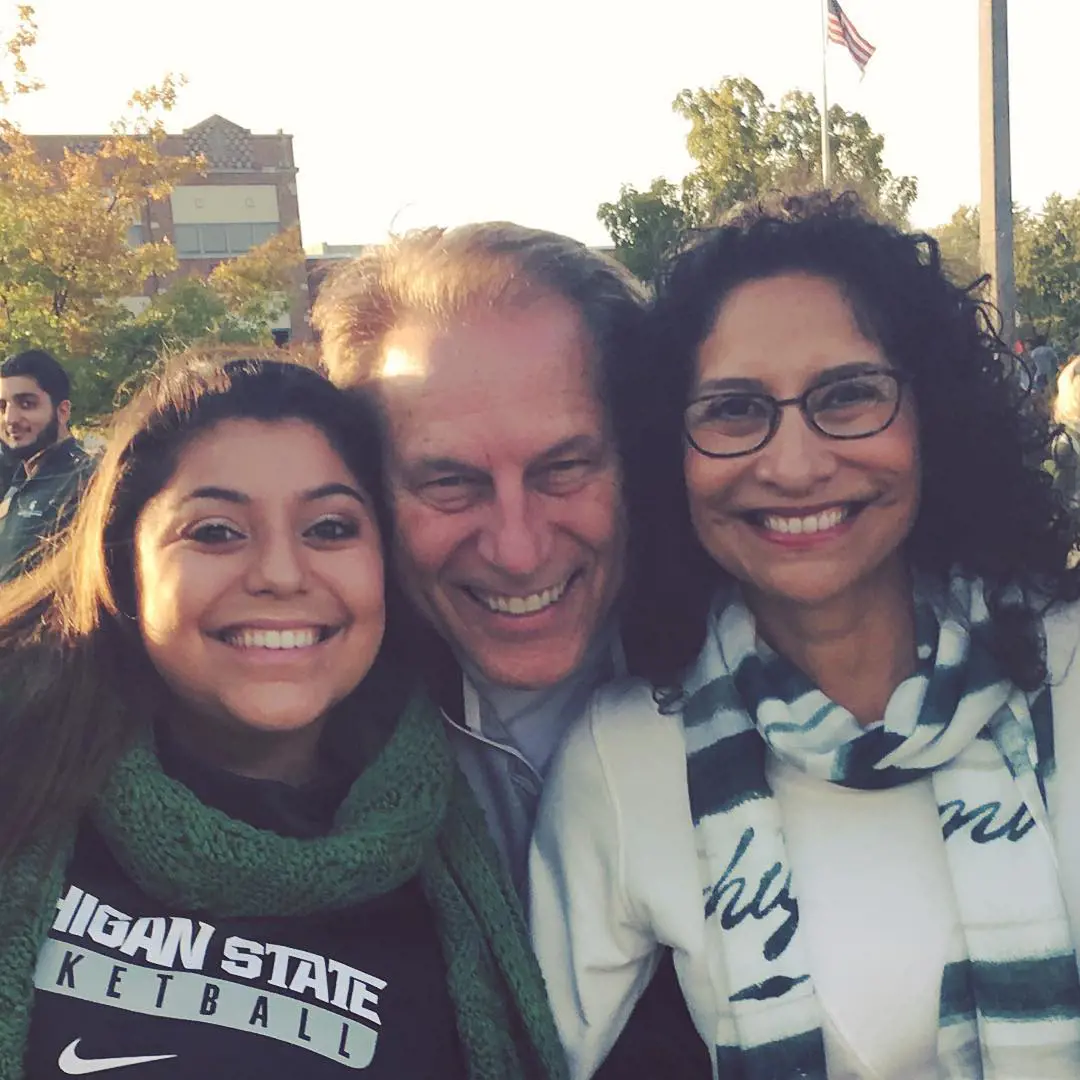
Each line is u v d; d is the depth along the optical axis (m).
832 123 20.16
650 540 1.92
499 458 1.86
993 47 9.24
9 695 1.68
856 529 1.72
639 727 1.87
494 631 1.99
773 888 1.70
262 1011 1.52
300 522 1.67
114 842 1.58
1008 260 9.39
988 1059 1.63
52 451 4.37
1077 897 1.66
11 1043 1.44
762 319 1.69
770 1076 1.64
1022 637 1.73
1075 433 3.13
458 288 1.90
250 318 17.84
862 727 1.78
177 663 1.63
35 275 14.55
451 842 1.84
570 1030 1.81
